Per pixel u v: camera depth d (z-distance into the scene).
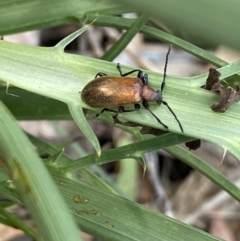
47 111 0.05
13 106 0.05
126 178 0.08
